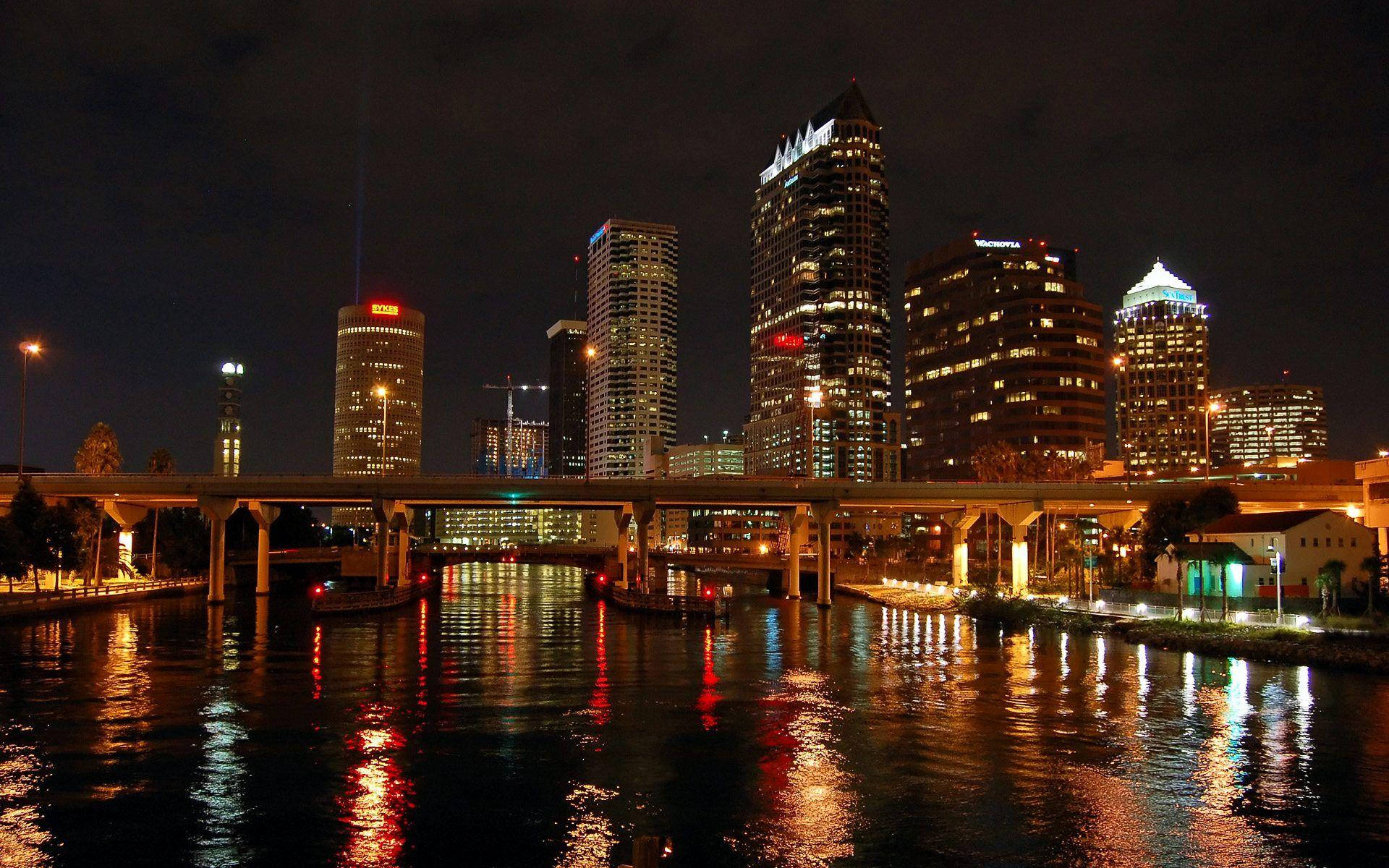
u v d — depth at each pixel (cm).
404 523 16250
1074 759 4488
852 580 18025
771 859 3262
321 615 11581
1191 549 9394
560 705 5784
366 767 4347
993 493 13988
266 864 3219
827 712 5556
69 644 8581
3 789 3978
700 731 5072
